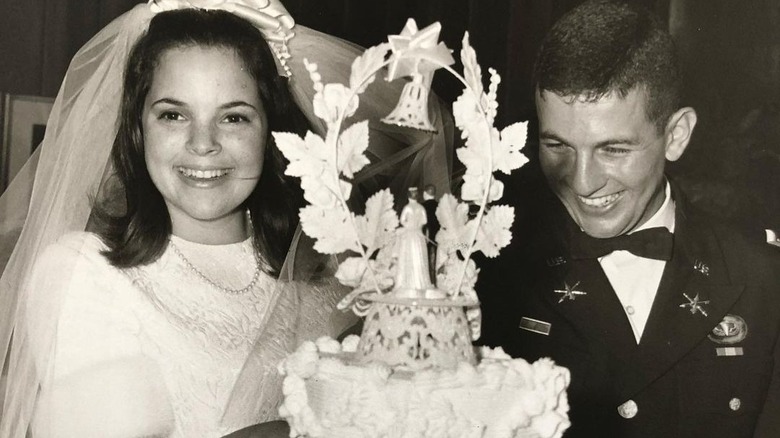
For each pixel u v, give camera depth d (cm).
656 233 153
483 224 94
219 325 134
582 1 194
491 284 160
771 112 166
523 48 201
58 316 128
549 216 158
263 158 137
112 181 141
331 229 89
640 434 153
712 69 171
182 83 130
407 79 150
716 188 166
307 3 227
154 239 135
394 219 93
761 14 168
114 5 230
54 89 229
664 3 171
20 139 226
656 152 150
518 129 93
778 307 154
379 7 227
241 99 132
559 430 87
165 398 128
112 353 127
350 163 90
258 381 130
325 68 151
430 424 81
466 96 93
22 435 127
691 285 155
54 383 126
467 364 84
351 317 143
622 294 156
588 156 149
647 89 147
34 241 135
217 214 132
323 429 84
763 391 153
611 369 154
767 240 158
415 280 89
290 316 137
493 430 84
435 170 150
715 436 152
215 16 136
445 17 215
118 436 124
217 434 128
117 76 138
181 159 130
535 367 87
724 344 154
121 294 130
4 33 228
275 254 146
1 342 134
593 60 146
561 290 157
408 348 87
